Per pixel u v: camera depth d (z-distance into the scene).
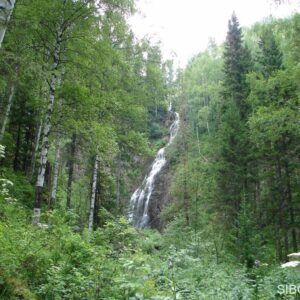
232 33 37.81
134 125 22.64
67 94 12.76
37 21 11.63
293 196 20.83
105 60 13.16
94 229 21.12
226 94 32.47
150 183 39.66
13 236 6.59
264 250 15.86
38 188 11.23
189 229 19.56
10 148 21.17
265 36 16.56
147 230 28.11
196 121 50.38
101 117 17.36
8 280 5.04
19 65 10.95
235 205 22.02
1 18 5.71
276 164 21.59
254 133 18.42
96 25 13.23
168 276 7.85
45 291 5.44
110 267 6.76
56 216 10.23
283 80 17.27
